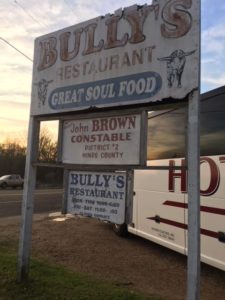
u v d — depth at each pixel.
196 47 4.55
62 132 6.11
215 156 6.60
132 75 5.17
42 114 6.23
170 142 8.04
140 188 9.37
